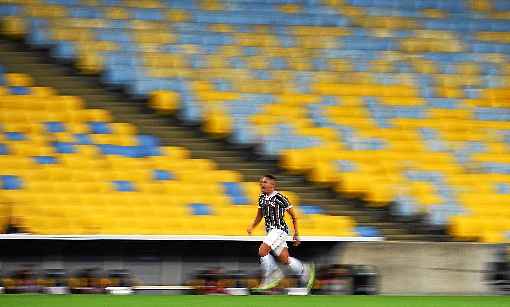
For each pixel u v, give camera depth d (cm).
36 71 5269
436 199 5088
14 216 4612
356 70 5569
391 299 4062
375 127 5328
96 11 5553
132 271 4600
